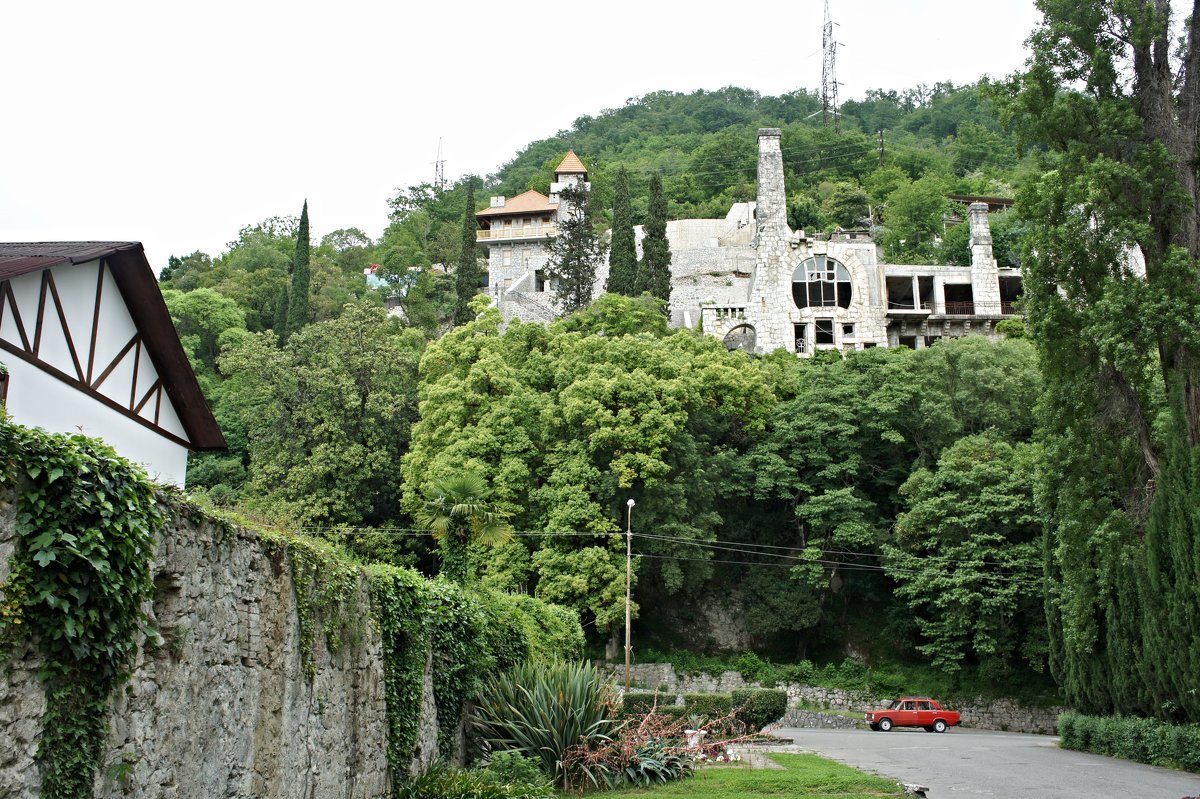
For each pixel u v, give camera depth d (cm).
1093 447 2700
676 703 2869
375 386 4603
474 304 4806
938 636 4153
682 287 7438
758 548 4678
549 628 2478
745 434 4831
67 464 667
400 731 1411
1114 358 2492
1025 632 4188
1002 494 4072
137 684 731
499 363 4391
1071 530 2770
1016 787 1895
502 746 1798
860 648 4562
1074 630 2833
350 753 1204
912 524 4188
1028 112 2725
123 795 705
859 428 4731
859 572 4653
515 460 4106
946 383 4878
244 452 5131
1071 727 2877
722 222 8638
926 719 3806
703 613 4653
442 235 10650
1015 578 3972
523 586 4034
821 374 4919
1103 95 2656
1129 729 2523
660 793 1739
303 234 6800
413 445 4403
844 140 12288
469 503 2362
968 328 7219
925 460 4694
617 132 16112
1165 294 2430
